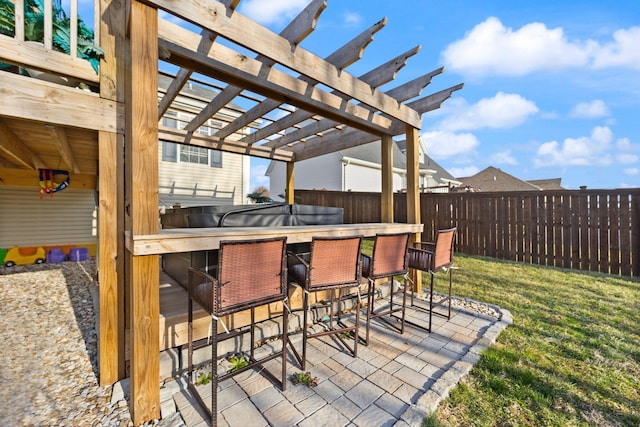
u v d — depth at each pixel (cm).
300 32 225
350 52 258
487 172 2392
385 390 187
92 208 721
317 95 308
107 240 201
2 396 188
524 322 290
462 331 271
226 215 274
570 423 162
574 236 522
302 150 577
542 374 204
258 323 254
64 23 217
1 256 596
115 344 202
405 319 299
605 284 423
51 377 211
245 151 517
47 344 262
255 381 196
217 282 158
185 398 181
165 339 205
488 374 205
